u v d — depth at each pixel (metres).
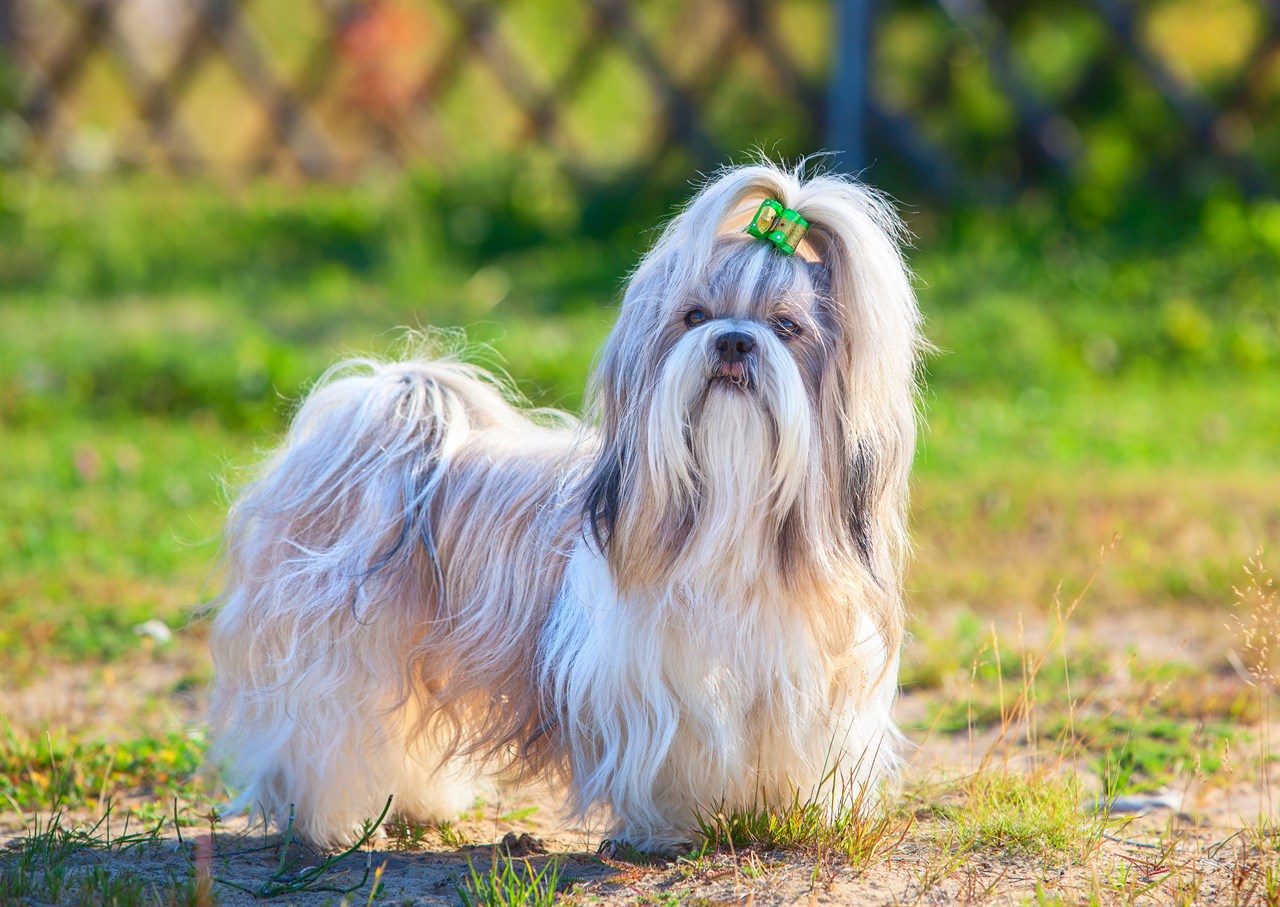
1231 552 8.52
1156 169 16.27
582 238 17.25
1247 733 6.04
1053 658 7.06
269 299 15.65
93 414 12.04
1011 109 16.62
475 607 4.62
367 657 4.68
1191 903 4.08
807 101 17.06
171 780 5.66
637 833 4.48
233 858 4.73
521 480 4.70
